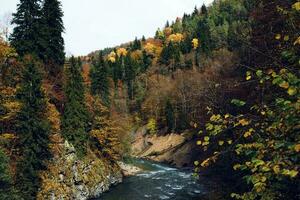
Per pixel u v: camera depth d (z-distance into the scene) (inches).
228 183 936.9
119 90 5280.5
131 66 5565.9
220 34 5152.6
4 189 1082.1
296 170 200.5
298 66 248.1
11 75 1537.9
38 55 1876.2
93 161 1955.0
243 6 5693.9
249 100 607.2
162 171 2679.6
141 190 1937.7
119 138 2655.0
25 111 1343.5
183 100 3686.0
